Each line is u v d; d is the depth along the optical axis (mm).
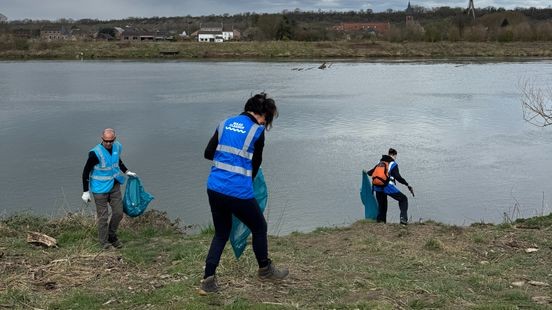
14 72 51375
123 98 32688
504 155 18453
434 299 5207
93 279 5883
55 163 16969
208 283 5211
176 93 35438
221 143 5117
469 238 7625
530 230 8062
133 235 8500
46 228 8383
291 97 33625
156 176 15391
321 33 100188
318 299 5207
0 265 6238
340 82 43188
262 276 5523
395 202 13469
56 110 27562
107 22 172000
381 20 170000
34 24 138125
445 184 15023
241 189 5039
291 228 11359
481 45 84688
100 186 7566
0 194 13695
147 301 5188
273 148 19109
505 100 31625
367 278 5863
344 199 13453
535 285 5691
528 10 132875
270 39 100750
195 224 11367
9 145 19516
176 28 162000
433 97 33469
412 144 20031
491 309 4938
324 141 20375
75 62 67562
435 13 162500
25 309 5023
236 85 40625
